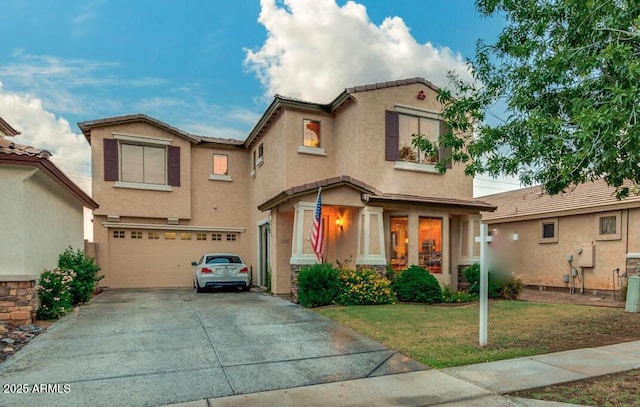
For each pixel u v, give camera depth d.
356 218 11.90
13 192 7.43
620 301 12.14
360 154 12.33
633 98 5.01
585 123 5.34
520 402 4.06
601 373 4.94
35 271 8.13
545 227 16.11
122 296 12.43
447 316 8.65
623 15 5.62
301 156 13.24
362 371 5.05
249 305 10.21
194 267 15.98
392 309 9.46
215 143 16.92
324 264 10.52
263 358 5.55
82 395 4.19
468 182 14.18
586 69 6.17
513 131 7.77
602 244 13.84
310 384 4.58
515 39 7.86
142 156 15.78
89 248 14.05
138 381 4.62
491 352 5.88
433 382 4.64
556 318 8.67
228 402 4.04
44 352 5.77
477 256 13.68
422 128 13.61
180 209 16.06
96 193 14.90
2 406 3.90
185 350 5.93
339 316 8.45
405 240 12.56
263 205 12.88
